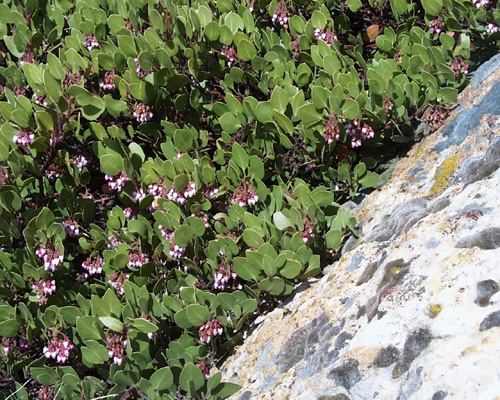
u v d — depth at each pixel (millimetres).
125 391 652
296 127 731
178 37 770
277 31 855
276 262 651
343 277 612
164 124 773
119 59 787
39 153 806
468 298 457
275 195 712
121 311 667
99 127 761
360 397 462
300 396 491
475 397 385
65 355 688
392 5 817
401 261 535
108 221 758
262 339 646
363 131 695
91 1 893
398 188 692
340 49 830
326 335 556
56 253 720
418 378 427
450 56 729
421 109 724
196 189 698
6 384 743
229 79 783
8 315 718
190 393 610
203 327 654
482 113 656
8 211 735
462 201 558
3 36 880
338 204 733
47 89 731
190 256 710
